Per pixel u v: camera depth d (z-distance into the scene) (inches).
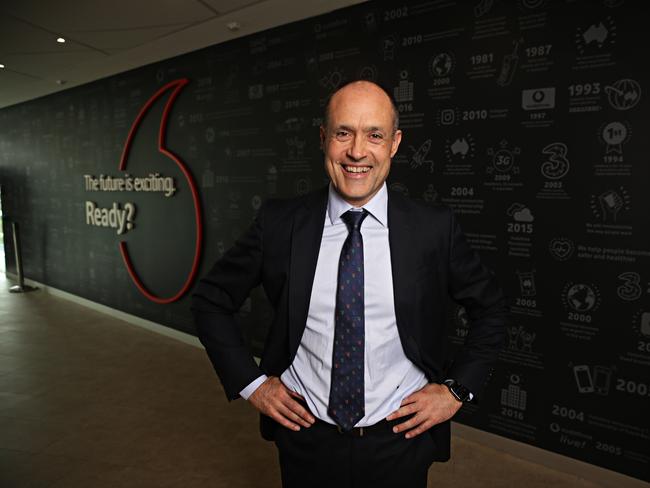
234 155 146.2
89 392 127.8
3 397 124.5
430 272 44.7
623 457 83.1
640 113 76.8
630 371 81.4
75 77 195.2
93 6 119.2
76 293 232.2
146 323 187.6
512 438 96.0
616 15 77.5
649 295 78.6
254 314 145.5
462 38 94.6
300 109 126.6
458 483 87.0
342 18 114.7
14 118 264.2
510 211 92.0
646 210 77.7
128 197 190.5
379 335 42.7
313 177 126.3
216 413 115.7
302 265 44.1
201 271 162.2
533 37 86.0
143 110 175.6
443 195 100.5
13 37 143.2
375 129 40.4
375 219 44.6
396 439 42.8
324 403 42.6
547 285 89.0
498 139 92.0
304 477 43.9
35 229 260.7
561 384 89.0
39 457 95.7
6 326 190.9
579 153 83.3
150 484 87.0
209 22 128.9
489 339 45.7
